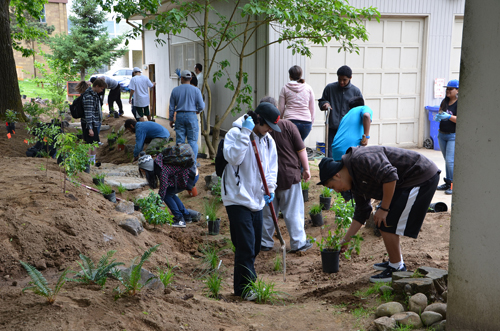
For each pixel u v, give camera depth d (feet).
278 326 10.52
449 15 36.17
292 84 26.27
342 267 15.38
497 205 8.39
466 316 9.13
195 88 30.76
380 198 12.26
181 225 20.83
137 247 15.84
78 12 71.36
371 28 35.04
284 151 17.69
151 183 20.65
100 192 21.06
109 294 10.34
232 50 39.42
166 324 9.57
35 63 63.82
